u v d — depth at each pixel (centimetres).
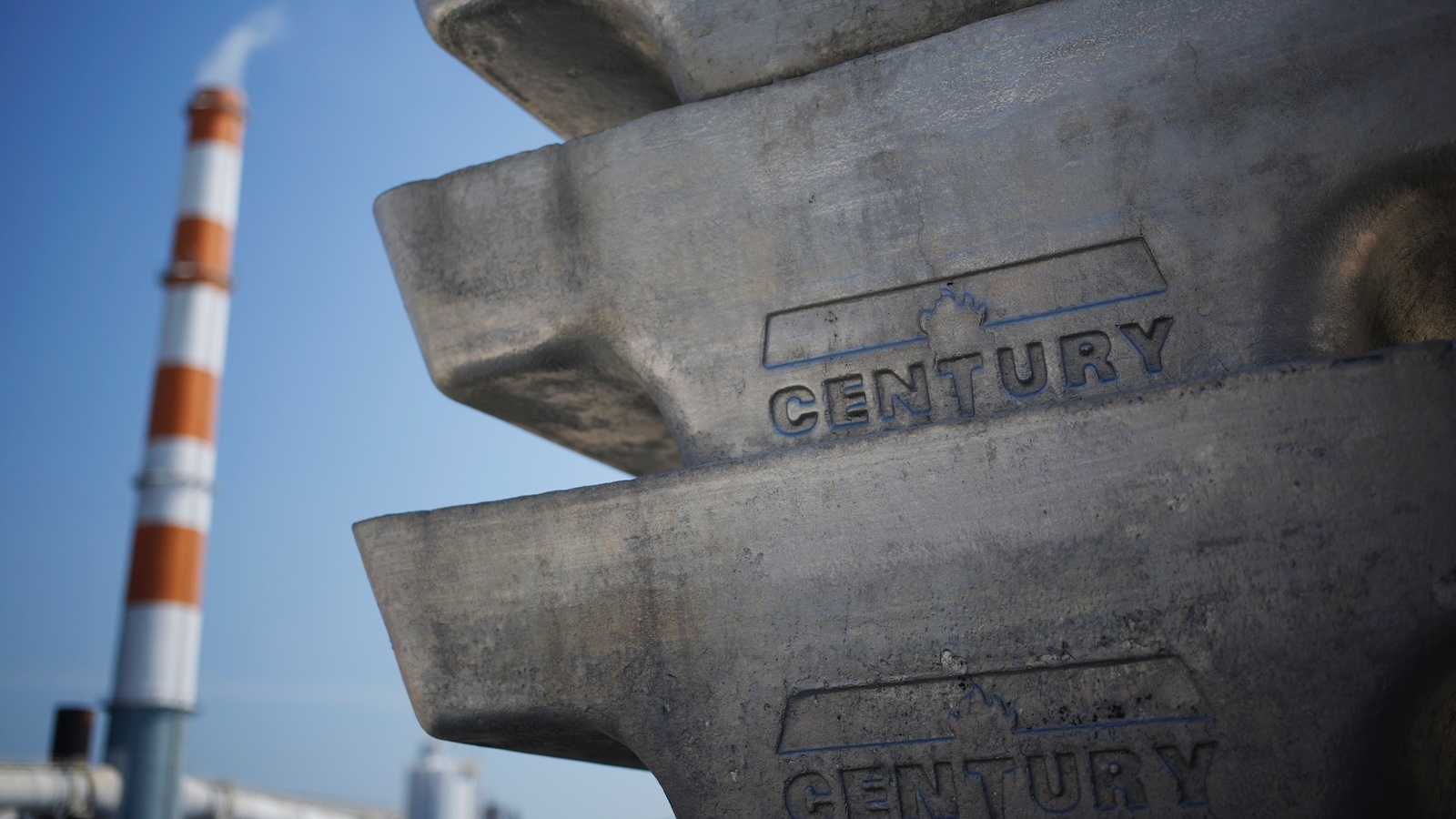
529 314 263
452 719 238
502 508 238
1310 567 185
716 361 244
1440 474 180
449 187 276
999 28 232
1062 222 224
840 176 240
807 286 239
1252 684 186
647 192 254
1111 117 223
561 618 230
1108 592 195
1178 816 188
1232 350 210
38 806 1500
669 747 219
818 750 210
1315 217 209
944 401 228
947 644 203
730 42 260
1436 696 183
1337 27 211
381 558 249
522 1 275
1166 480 194
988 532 203
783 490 216
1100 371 218
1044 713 198
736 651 216
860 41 252
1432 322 249
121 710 1697
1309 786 182
